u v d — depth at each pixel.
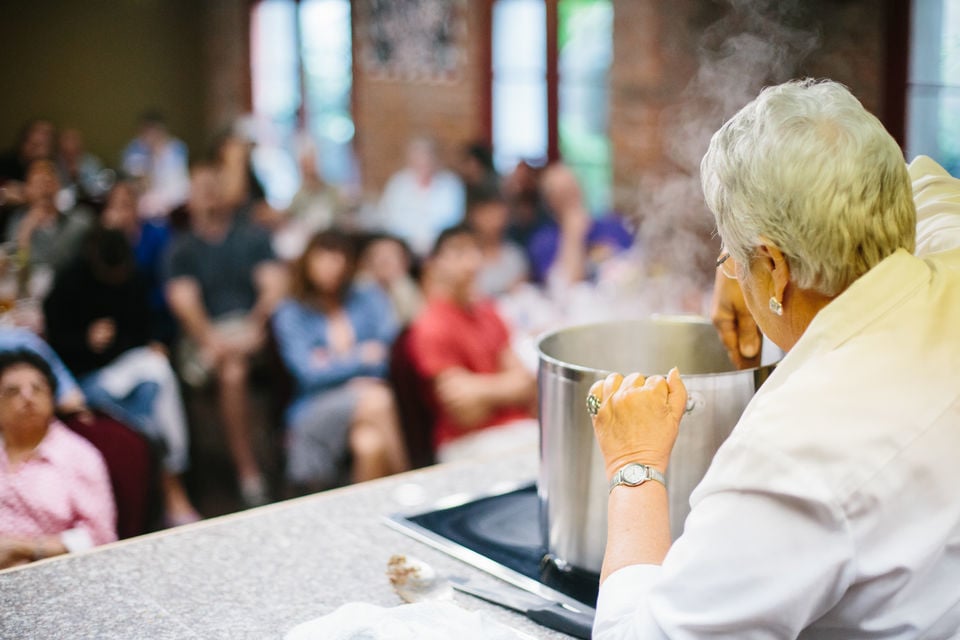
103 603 0.97
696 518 0.70
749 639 0.67
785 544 0.66
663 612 0.69
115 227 3.42
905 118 3.61
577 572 1.01
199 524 1.16
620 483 0.80
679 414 0.82
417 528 1.14
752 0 4.12
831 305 0.72
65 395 1.90
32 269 3.70
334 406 3.27
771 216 0.71
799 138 0.70
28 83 7.95
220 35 8.10
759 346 1.04
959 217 0.96
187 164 6.96
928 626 0.69
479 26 5.70
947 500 0.67
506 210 4.20
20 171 5.25
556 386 0.99
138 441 1.87
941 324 0.72
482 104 5.77
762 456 0.67
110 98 8.34
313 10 7.06
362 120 6.75
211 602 0.97
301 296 3.41
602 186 5.04
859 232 0.71
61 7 8.00
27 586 1.00
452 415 3.08
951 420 0.68
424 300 3.65
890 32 3.59
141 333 3.38
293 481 3.30
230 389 3.74
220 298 3.94
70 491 1.66
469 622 0.83
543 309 3.82
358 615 0.84
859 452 0.66
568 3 5.12
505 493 1.25
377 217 5.16
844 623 0.70
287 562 1.06
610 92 4.91
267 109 7.75
